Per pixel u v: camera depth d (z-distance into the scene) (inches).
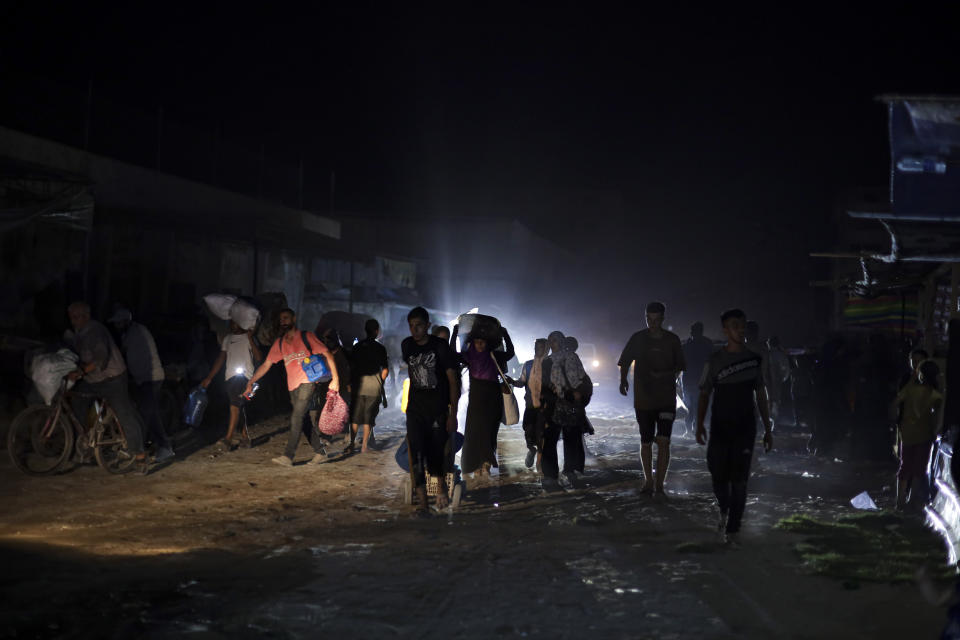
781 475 435.8
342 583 217.0
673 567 235.9
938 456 292.8
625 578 223.9
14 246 585.0
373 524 306.5
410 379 333.7
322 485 398.3
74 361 412.2
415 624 183.0
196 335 639.8
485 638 174.4
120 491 373.4
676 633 177.9
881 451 492.4
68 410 411.8
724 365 279.7
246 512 331.3
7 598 193.0
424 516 320.2
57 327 613.6
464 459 406.0
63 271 622.2
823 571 227.3
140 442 414.9
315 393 479.2
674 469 456.4
